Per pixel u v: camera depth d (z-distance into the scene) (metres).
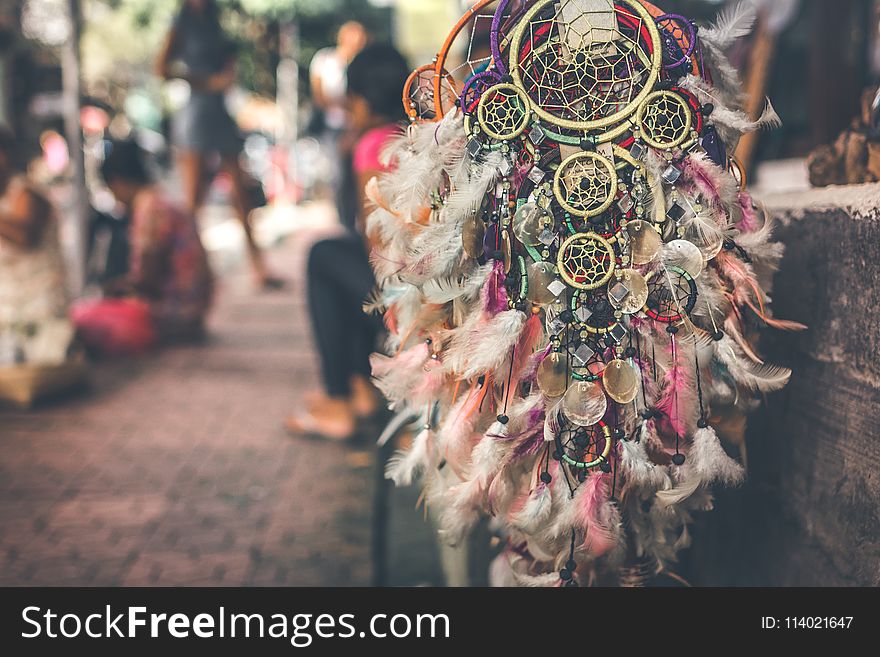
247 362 5.39
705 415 1.59
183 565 2.80
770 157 4.51
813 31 4.30
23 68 6.33
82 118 6.64
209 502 3.31
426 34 10.37
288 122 21.95
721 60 1.58
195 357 5.49
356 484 3.50
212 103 7.31
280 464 3.71
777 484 2.05
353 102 3.56
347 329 3.95
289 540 2.99
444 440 1.65
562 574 1.64
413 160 1.60
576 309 1.53
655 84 1.50
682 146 1.50
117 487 3.43
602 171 1.49
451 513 1.67
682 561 2.47
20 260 4.38
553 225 1.52
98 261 6.79
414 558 2.86
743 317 1.66
